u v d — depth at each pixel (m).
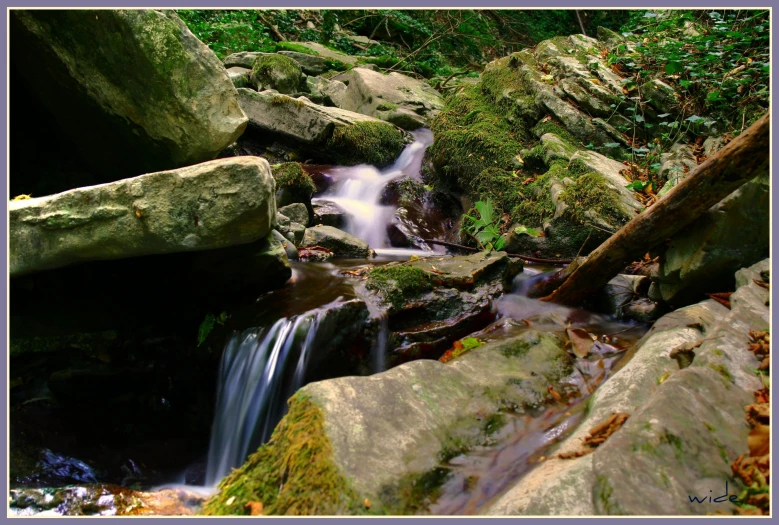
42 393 3.70
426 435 2.24
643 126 5.88
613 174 5.32
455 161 6.41
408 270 4.06
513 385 2.72
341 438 2.09
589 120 5.96
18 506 2.60
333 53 11.32
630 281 4.24
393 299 3.88
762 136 3.13
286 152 7.64
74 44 3.77
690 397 2.12
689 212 3.49
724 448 1.95
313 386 2.33
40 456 3.37
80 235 3.16
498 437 2.35
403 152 7.79
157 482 3.30
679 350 2.71
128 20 3.61
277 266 3.88
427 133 8.38
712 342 2.61
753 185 3.44
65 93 4.05
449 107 7.31
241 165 3.00
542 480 1.89
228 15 11.34
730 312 2.89
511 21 15.52
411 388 2.47
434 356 3.80
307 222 5.42
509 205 5.66
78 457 3.43
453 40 14.34
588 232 4.84
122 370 3.76
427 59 12.98
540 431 2.43
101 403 3.78
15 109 4.35
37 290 3.82
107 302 3.92
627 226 3.78
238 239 3.11
